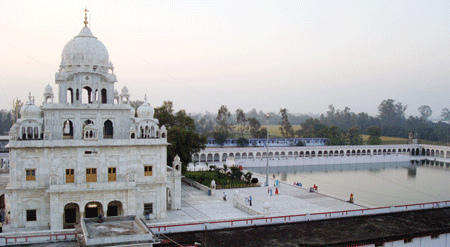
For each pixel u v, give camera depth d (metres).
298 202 77.19
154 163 58.53
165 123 106.12
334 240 46.59
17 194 53.25
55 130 55.78
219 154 158.00
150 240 39.75
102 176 55.47
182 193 83.00
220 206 70.31
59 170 53.84
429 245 51.00
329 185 112.94
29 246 42.69
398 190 106.19
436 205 65.62
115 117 58.38
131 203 55.50
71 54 58.38
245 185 94.50
